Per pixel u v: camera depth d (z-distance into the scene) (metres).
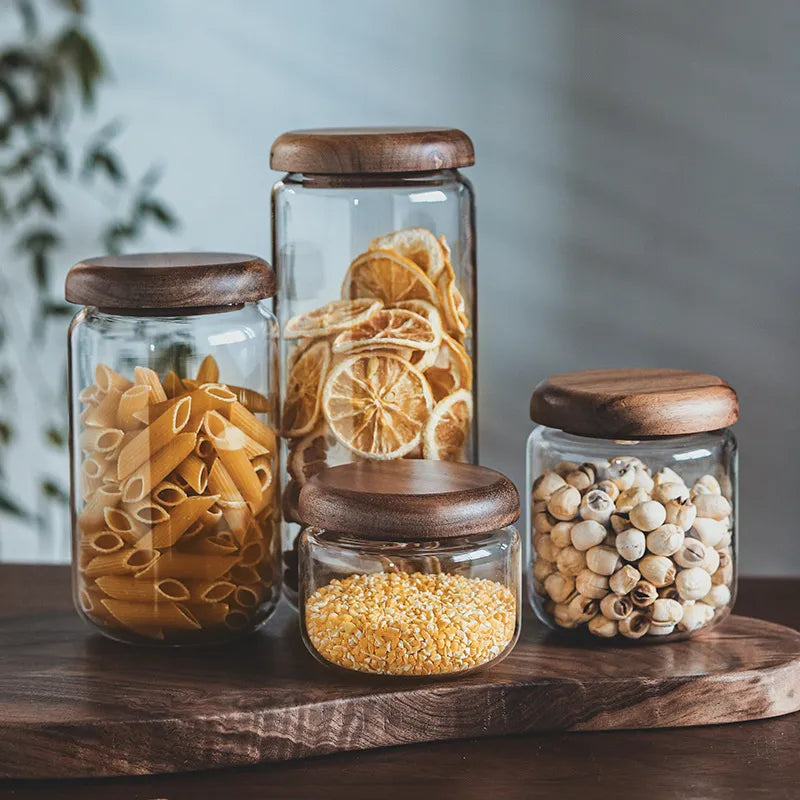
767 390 1.78
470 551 0.72
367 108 1.74
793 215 1.73
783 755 0.71
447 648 0.71
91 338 0.77
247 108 1.76
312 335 0.82
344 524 0.70
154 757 0.69
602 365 1.78
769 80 1.70
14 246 1.82
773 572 1.82
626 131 1.73
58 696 0.72
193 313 0.77
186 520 0.76
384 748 0.72
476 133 1.74
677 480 0.76
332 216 0.82
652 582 0.76
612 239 1.75
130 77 1.76
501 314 1.78
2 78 1.75
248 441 0.78
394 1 1.71
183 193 1.79
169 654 0.80
